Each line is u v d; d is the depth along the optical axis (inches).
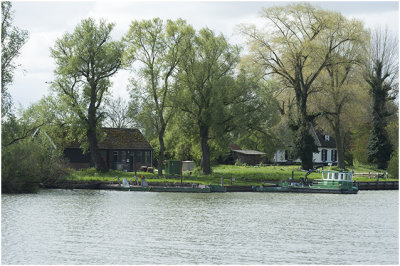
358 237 1887.3
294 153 4288.9
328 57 4005.9
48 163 3230.8
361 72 4256.9
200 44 3570.4
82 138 3875.5
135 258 1549.0
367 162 4753.9
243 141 3725.4
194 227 2028.8
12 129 2751.0
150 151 4414.4
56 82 3548.2
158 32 3548.2
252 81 3599.9
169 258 1552.7
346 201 2982.3
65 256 1566.2
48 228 1964.8
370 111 4416.8
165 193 3142.2
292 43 4008.4
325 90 4116.6
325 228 2062.0
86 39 3511.3
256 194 3230.8
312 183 3646.7
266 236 1876.2
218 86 3516.2
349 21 3983.8
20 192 2918.3
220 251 1641.2
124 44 3612.2
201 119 3676.2
